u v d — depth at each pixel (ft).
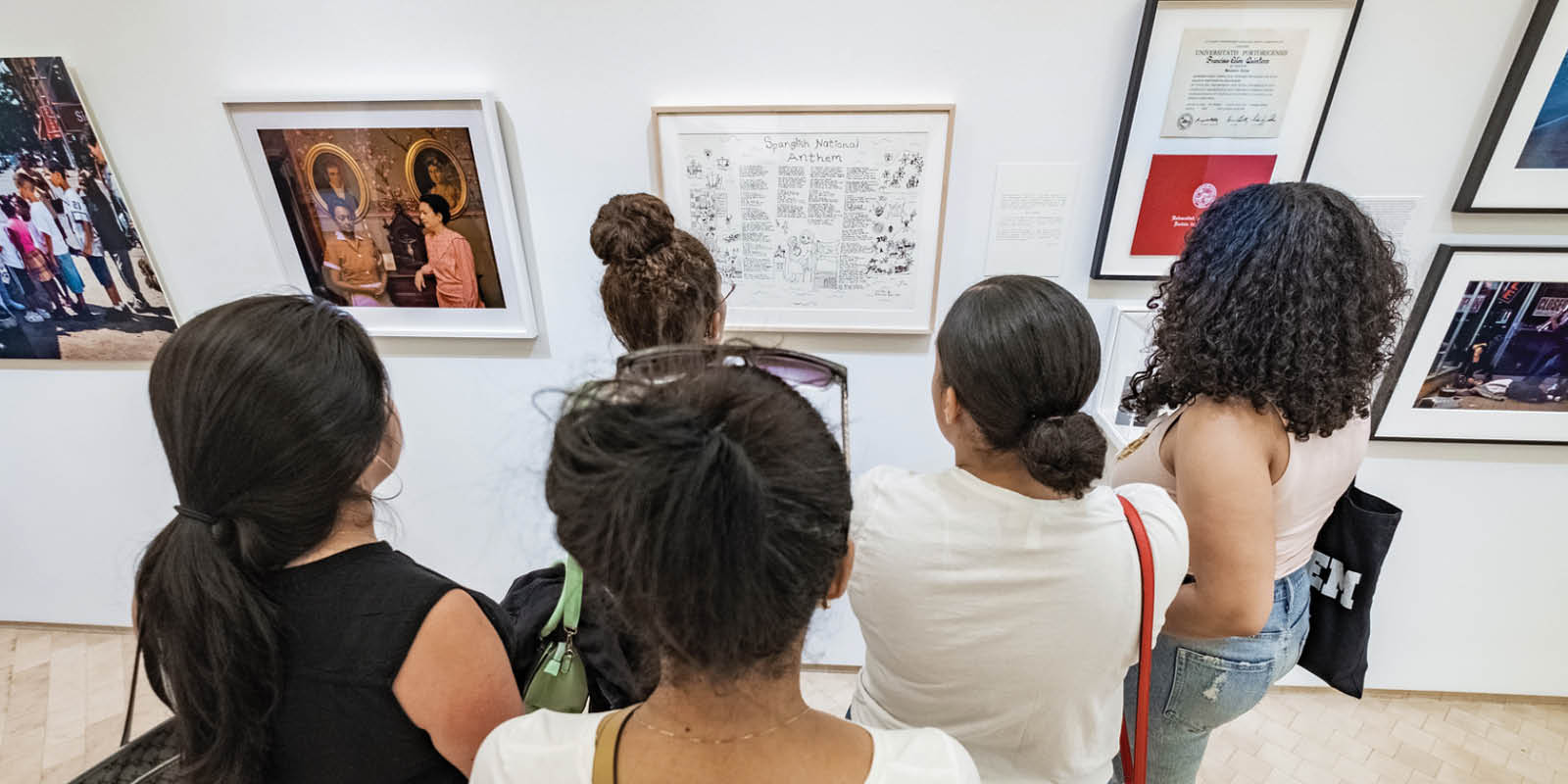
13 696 6.47
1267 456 2.71
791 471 1.37
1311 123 4.15
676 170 4.70
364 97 4.55
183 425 1.81
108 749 6.01
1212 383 2.65
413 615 2.01
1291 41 3.96
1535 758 5.81
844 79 4.41
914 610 2.25
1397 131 4.21
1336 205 2.56
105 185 4.97
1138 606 2.19
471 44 4.46
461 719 2.14
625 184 4.83
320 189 4.92
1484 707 6.22
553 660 2.68
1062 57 4.24
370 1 4.37
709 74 4.46
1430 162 4.26
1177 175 4.38
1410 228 4.45
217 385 1.79
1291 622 3.25
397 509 6.25
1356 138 4.26
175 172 4.94
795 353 1.96
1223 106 4.16
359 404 1.99
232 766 1.94
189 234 5.17
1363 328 2.57
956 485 2.28
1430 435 5.02
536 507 6.11
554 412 1.73
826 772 1.48
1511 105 3.96
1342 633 3.56
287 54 4.54
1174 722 3.49
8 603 7.02
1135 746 2.64
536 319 5.38
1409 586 5.80
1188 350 2.73
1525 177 4.13
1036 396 2.11
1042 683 2.21
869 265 4.92
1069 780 2.48
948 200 4.71
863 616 2.48
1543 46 3.81
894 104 4.40
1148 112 4.21
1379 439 5.13
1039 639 2.15
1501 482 5.22
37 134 4.78
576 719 1.63
